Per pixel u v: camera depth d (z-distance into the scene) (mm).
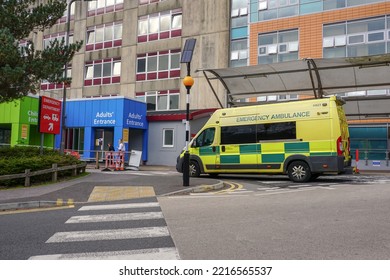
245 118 15219
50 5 15086
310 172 13484
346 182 13664
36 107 26484
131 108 26828
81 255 5062
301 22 27016
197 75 30719
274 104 14633
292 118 14039
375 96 19875
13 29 14453
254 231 6180
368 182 13617
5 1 14250
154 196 10469
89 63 36719
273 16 28234
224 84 21062
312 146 13461
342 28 25688
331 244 5348
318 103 13570
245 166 14961
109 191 11211
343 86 19922
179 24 32344
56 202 9445
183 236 5957
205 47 30672
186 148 12414
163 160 27406
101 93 35562
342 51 25531
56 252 5215
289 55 27297
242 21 29688
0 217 7816
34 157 13664
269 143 14445
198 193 11219
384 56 15984
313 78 19516
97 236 6059
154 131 28078
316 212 7652
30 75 14453
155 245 5492
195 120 26859
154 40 33312
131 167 21781
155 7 33594
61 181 13609
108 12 36219
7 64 12789
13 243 5688
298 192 10805
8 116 25422
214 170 15727
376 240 5520
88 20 37219
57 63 14250
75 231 6422
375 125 24016
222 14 30328
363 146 24219
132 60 34125
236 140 15297
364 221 6754
